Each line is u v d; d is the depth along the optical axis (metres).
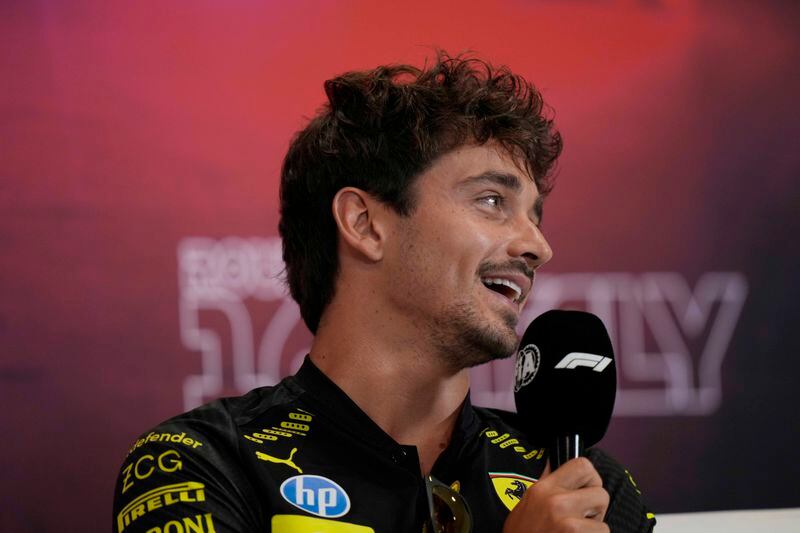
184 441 5.24
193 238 10.45
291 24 10.84
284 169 6.05
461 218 5.28
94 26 10.45
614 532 5.54
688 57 11.47
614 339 10.99
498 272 5.27
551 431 4.93
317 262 5.70
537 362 5.01
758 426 11.12
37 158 10.23
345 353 5.46
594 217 11.11
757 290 11.30
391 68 6.02
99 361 10.20
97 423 10.17
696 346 11.12
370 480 5.21
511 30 11.24
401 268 5.34
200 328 10.40
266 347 10.50
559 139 6.10
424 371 5.37
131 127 10.43
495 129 5.45
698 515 10.41
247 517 5.07
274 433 5.32
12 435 10.03
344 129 5.68
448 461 5.39
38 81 10.29
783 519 10.61
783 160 11.48
